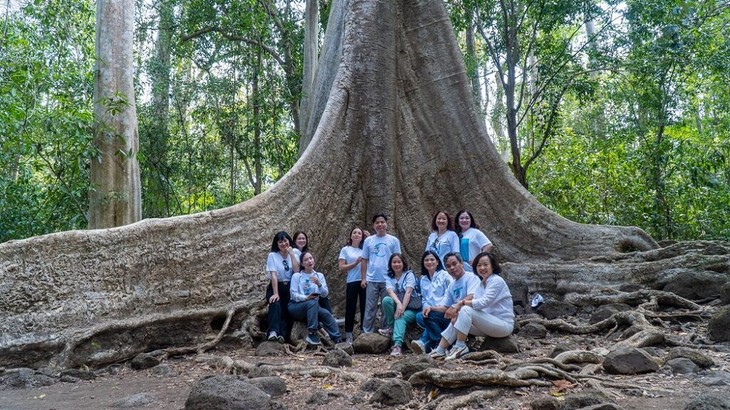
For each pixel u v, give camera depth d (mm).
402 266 8695
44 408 5883
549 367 5934
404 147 12391
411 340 8531
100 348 8273
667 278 10328
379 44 12328
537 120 20328
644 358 6160
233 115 21031
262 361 8016
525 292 11125
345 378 6445
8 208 14500
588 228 12312
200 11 20312
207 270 9500
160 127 20438
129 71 13289
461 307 7426
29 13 14391
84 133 12531
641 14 17172
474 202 12273
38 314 7984
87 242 8547
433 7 13062
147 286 8914
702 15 17125
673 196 17750
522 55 21344
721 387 5504
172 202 22172
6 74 12516
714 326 7637
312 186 11094
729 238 16516
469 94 12742
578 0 17953
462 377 5535
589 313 10180
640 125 19266
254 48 21625
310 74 19516
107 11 13125
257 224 10203
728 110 20594
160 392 6500
